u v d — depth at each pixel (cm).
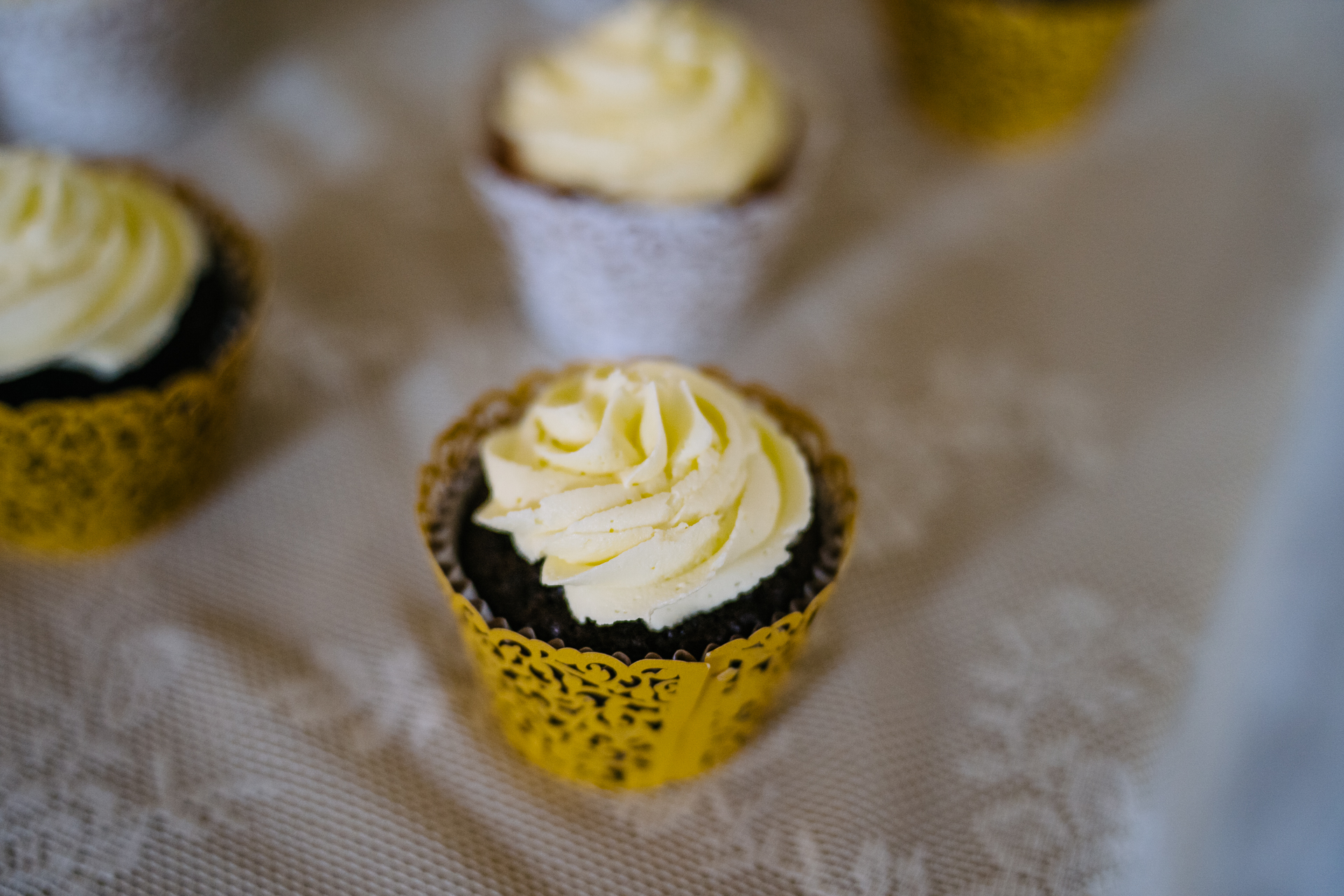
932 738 36
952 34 45
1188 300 44
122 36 42
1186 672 37
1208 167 48
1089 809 35
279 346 42
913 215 46
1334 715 35
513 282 43
